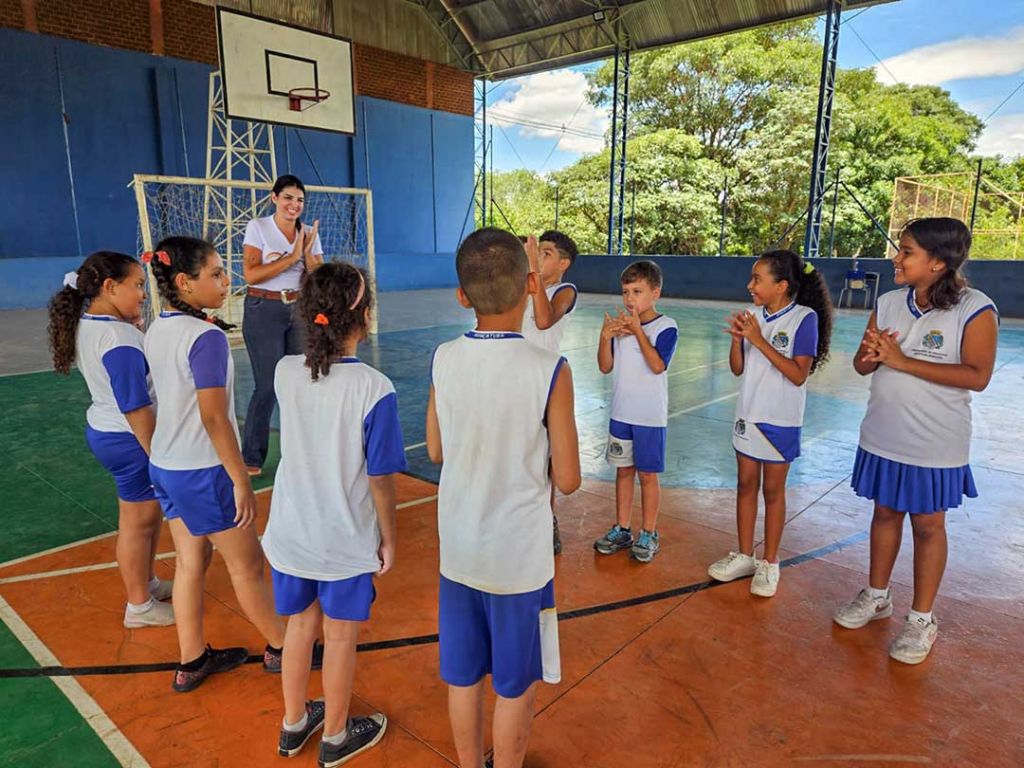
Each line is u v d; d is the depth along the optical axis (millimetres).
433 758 1717
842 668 2092
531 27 16109
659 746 1763
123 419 2066
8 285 11070
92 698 1942
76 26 11484
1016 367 7121
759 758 1717
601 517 3328
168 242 1767
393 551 1660
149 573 2312
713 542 3021
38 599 2504
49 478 3770
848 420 5227
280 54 9984
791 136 22266
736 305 13609
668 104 25406
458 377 1405
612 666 2104
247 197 13273
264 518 3271
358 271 1581
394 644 2223
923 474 2066
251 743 1766
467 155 18359
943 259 1991
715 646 2211
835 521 3268
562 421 1393
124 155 12234
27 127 11219
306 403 1550
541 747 1758
